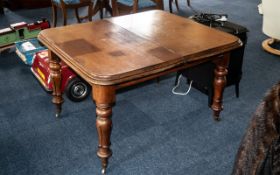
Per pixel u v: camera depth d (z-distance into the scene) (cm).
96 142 209
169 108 246
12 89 269
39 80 264
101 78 152
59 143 208
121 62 165
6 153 198
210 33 207
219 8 481
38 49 293
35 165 189
